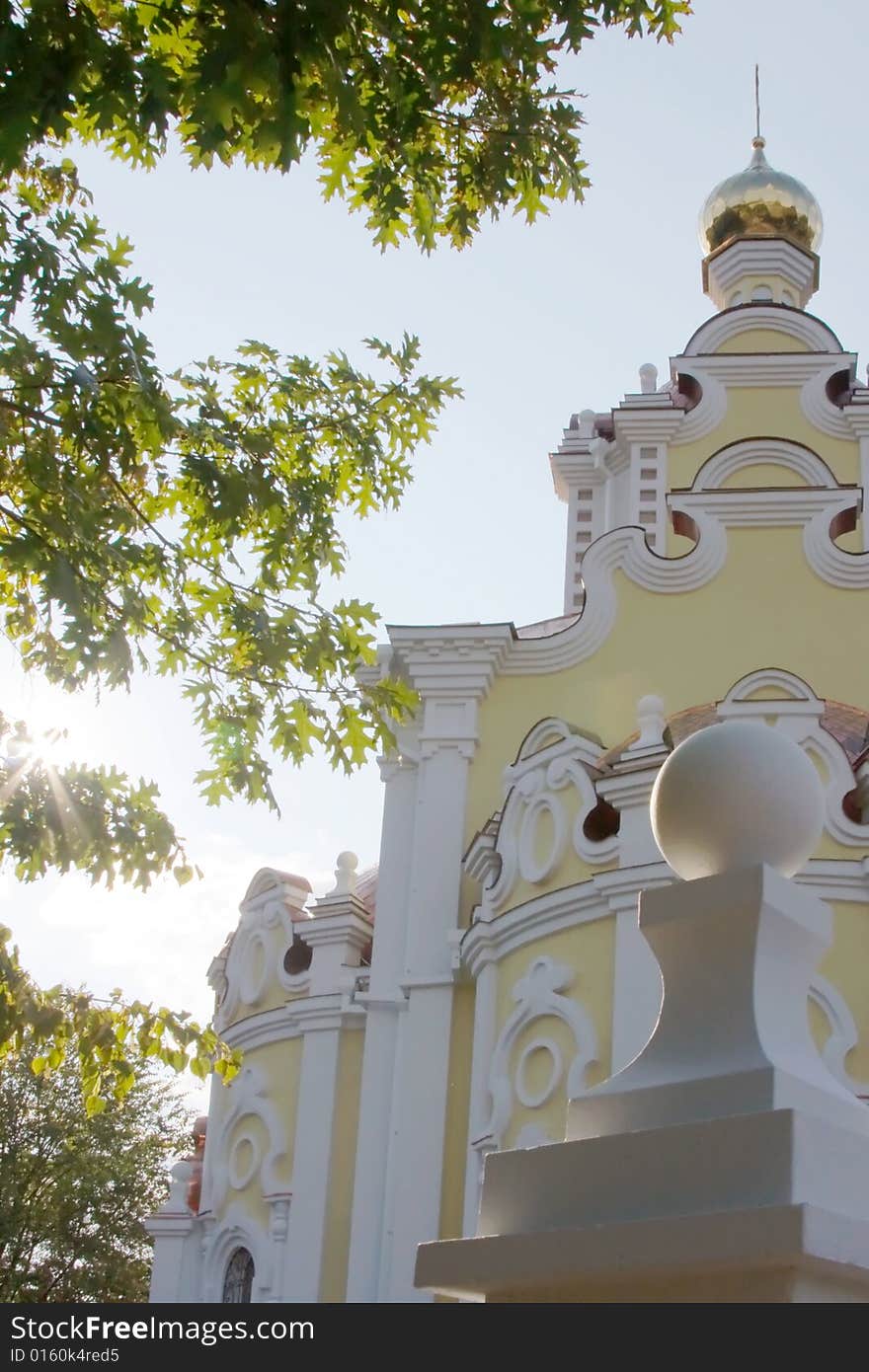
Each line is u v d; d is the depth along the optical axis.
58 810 8.59
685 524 20.62
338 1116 18.91
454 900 18.48
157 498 9.17
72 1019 9.55
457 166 7.96
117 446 7.69
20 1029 8.99
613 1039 14.43
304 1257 18.12
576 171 7.88
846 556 19.42
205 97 5.82
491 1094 15.68
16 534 7.97
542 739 17.78
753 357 23.64
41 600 7.66
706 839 3.52
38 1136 27.77
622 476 24.53
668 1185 3.07
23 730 8.68
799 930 3.39
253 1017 20.38
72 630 7.42
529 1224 3.26
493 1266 3.19
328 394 9.55
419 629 19.92
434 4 6.80
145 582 8.66
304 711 9.05
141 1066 10.09
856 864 14.55
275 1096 19.62
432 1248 3.33
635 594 19.81
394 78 6.73
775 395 23.50
